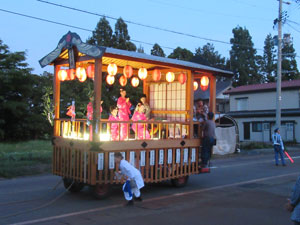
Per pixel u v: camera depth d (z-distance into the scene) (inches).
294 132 1139.3
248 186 372.8
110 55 286.0
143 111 393.1
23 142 827.4
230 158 733.3
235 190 348.8
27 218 235.6
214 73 380.5
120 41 1002.7
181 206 275.1
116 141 289.3
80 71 327.9
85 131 298.7
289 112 1139.3
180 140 344.5
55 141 334.0
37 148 684.7
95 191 291.9
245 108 1284.4
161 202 290.2
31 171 463.8
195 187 366.3
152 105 437.1
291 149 962.7
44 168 487.5
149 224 222.1
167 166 336.5
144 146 310.3
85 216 241.6
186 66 343.6
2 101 840.9
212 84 383.2
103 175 289.7
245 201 295.4
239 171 501.7
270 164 601.9
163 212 254.5
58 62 338.0
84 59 297.9
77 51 304.7
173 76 370.0
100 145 277.0
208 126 365.4
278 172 491.2
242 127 1289.4
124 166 271.7
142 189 352.8
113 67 321.1
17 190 345.7
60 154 326.6
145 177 317.4
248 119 1269.7
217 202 291.3
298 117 1129.4
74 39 298.5
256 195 322.3
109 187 302.0
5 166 472.4
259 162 637.9
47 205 276.1
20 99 868.6
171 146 335.0
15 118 871.7
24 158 534.6
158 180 324.2
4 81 801.6
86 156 287.0
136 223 224.2
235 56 1990.7
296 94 1143.0
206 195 322.0
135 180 274.1
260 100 1236.5
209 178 431.8
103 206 273.3
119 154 272.1
